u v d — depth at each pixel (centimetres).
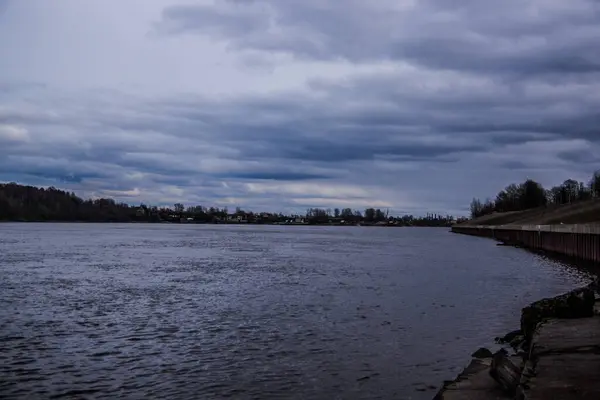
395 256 7106
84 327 2322
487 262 6203
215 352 1912
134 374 1666
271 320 2478
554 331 1617
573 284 4066
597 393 991
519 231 11294
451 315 2622
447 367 1728
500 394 1262
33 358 1833
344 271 4900
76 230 18438
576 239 6425
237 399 1455
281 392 1505
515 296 3331
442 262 6131
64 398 1464
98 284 3816
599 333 1580
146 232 17550
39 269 4903
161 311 2709
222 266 5347
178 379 1619
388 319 2508
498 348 1941
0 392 1505
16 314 2612
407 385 1556
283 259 6359
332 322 2433
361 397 1464
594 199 13575
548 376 1115
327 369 1712
